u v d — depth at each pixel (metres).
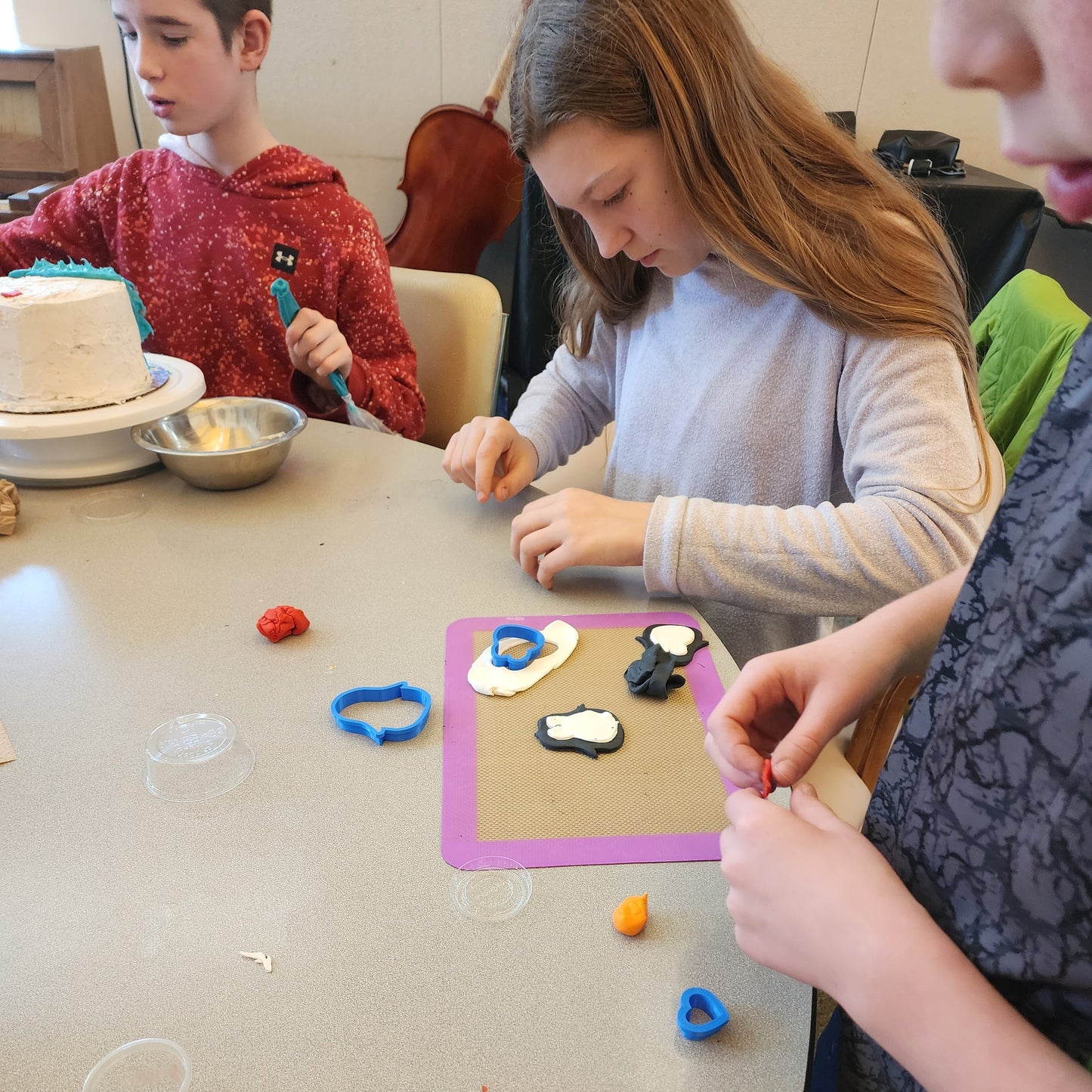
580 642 0.75
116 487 0.99
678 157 0.81
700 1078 0.43
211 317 1.46
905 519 0.80
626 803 0.58
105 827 0.55
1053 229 2.46
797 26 2.23
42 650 0.72
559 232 1.02
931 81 2.29
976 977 0.39
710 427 0.98
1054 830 0.39
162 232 1.44
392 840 0.55
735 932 0.48
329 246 1.43
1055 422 0.41
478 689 0.68
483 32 2.29
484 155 2.16
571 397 1.17
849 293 0.85
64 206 1.47
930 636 0.57
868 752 0.92
